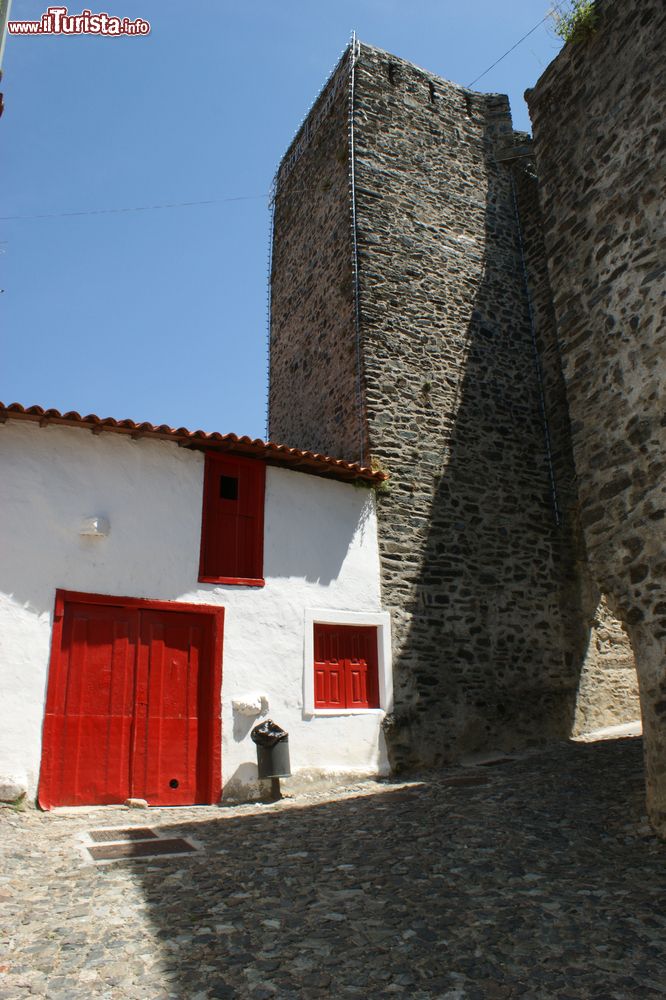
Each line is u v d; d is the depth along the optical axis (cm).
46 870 429
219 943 328
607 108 616
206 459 767
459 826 522
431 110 1192
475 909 369
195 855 468
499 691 885
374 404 947
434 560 900
